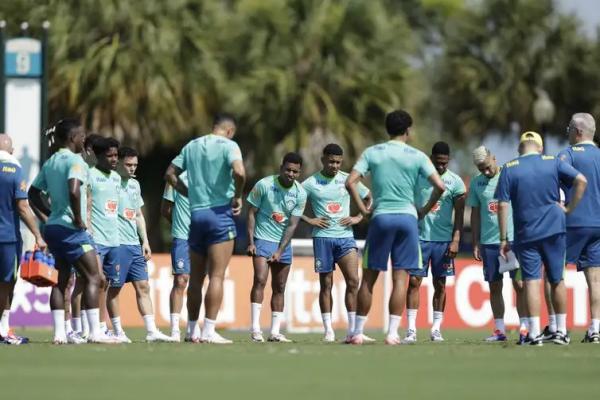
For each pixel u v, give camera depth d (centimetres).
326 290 5862
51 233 4925
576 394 3064
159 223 14850
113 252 5397
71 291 5631
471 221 5897
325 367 3712
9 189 4988
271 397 2928
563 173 5038
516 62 17525
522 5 17538
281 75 14325
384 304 7919
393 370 3634
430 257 5856
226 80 14450
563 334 5150
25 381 3269
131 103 13625
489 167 5769
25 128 7625
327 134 14362
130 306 7988
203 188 4944
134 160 5559
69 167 4869
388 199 4900
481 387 3200
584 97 17725
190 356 4128
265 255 5819
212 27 14375
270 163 14438
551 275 5106
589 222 5431
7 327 5097
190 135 14212
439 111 18200
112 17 13600
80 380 3300
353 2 14675
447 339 6162
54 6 13475
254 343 5209
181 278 5694
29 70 7612
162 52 13788
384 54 14738
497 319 5862
